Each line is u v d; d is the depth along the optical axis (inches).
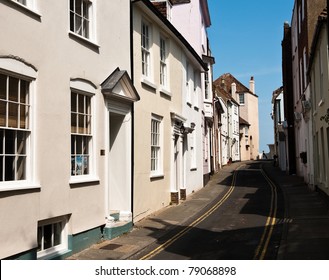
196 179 796.6
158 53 563.2
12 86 267.4
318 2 669.3
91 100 367.2
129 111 447.8
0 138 257.6
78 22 355.3
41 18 291.6
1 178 256.8
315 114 648.4
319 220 450.0
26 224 269.9
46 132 294.8
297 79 904.3
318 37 541.6
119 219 429.4
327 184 539.2
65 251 316.5
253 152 2380.7
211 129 1143.6
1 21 252.4
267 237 384.8
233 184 900.6
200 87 860.0
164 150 585.9
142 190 493.4
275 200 628.4
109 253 332.2
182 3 855.7
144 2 472.7
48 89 298.4
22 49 270.8
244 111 2319.1
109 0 405.7
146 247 357.7
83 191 343.9
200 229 437.1
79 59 343.3
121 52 432.1
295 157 1047.6
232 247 350.3
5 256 250.4
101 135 378.6
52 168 300.4
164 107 585.0
